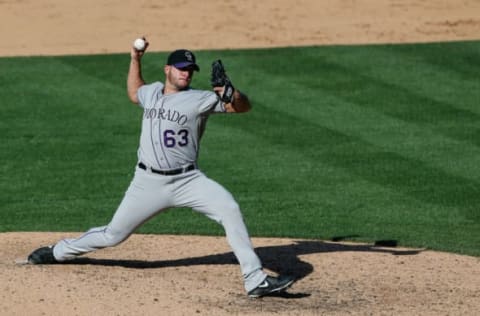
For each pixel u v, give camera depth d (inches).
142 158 1201.4
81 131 2089.1
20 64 2509.8
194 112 1176.2
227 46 2687.0
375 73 2455.7
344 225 1592.0
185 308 1135.6
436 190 1776.6
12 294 1158.3
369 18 2955.2
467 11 3019.2
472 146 2006.6
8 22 2891.2
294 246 1460.4
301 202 1711.4
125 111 2208.4
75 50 2647.6
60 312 1114.1
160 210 1219.2
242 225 1194.0
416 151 1979.6
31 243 1449.3
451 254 1425.9
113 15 2967.5
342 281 1278.3
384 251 1437.0
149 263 1338.6
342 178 1834.4
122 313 1112.8
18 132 2078.0
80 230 1560.0
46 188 1782.7
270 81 2395.4
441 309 1166.3
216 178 1828.2
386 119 2164.1
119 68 2481.5
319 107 2234.3
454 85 2380.7
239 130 2100.1
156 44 2706.7
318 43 2711.6
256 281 1173.1
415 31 2827.3
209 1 3105.3
